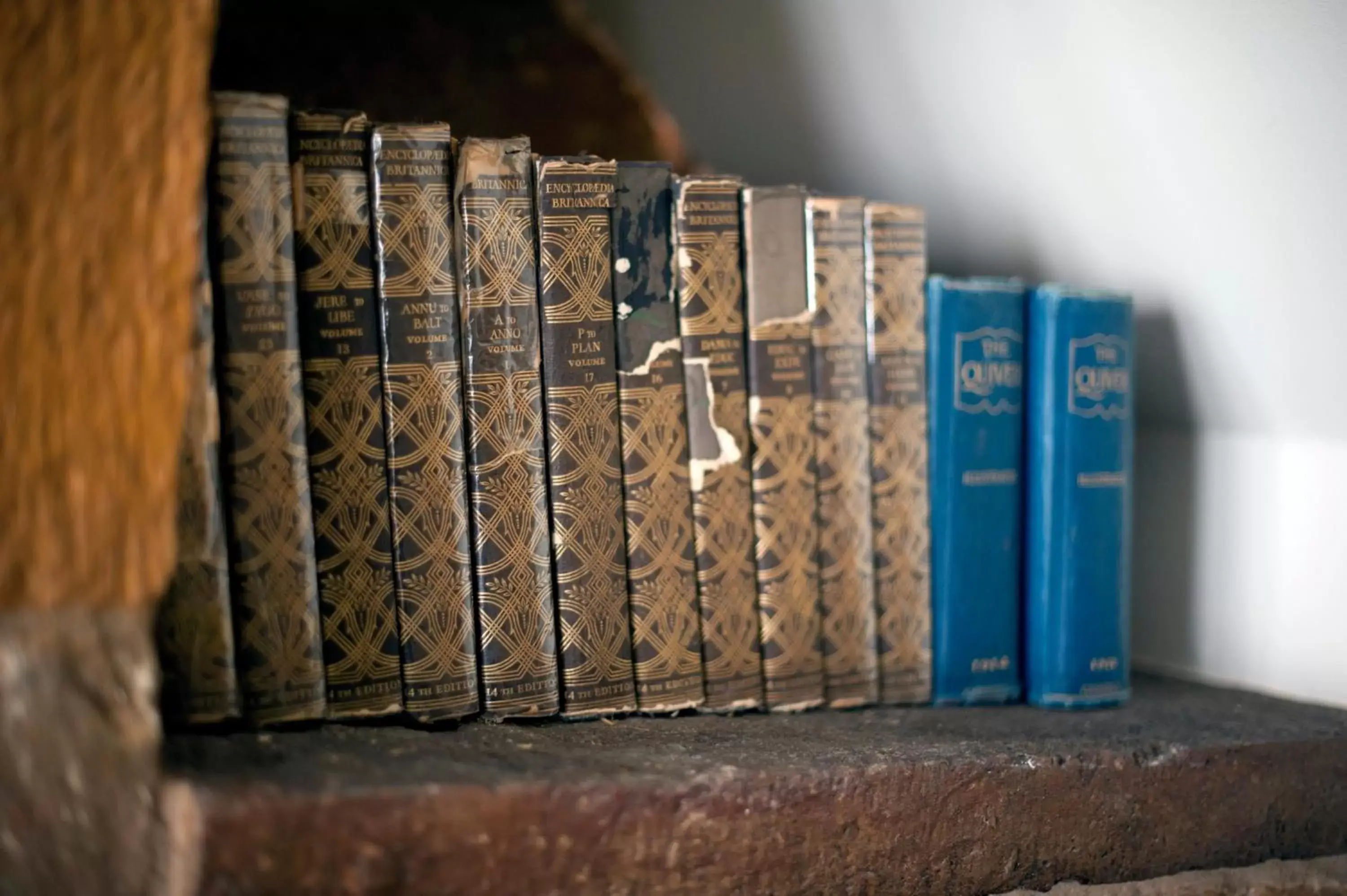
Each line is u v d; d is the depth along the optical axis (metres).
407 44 1.28
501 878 0.79
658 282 0.93
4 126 0.76
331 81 1.25
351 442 0.86
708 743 0.88
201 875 0.74
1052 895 0.91
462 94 1.28
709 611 0.94
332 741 0.83
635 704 0.93
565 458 0.90
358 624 0.86
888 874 0.87
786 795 0.84
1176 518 1.14
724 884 0.83
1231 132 0.96
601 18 1.34
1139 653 1.17
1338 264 0.97
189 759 0.79
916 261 0.99
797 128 1.23
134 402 0.77
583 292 0.91
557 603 0.91
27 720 0.75
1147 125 1.00
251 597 0.83
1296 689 1.06
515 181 0.89
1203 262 1.03
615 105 1.32
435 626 0.88
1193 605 1.13
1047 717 0.99
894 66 1.11
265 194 0.83
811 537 0.97
